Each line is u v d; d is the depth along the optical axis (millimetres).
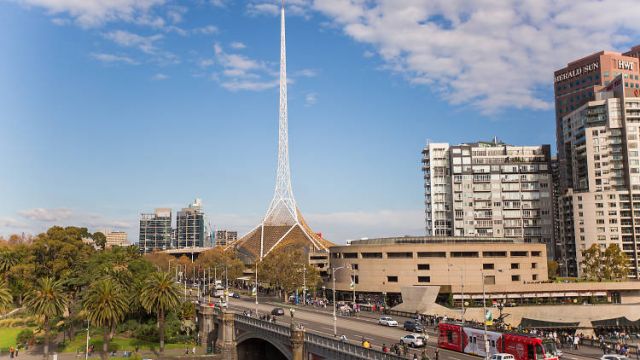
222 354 115750
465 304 155750
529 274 170250
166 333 128125
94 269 146875
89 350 116000
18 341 123062
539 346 70188
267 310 140875
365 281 171000
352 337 95438
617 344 89062
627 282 166750
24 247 171500
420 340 87750
